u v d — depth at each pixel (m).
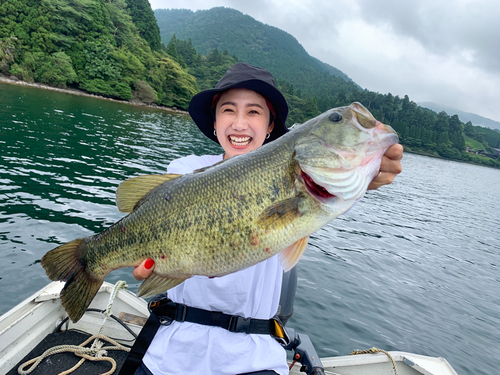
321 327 5.67
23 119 21.98
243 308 2.23
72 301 2.24
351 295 7.04
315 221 2.03
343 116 2.05
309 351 3.11
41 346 3.28
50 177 11.02
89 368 3.13
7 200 8.27
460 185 48.53
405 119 159.50
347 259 9.13
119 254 2.21
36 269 5.57
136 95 68.38
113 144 20.45
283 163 2.05
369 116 2.07
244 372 2.09
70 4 58.88
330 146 2.01
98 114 35.81
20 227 6.93
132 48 75.31
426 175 52.28
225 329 2.21
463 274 10.45
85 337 3.51
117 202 2.29
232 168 2.07
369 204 19.83
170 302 2.30
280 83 159.38
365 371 3.51
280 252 2.05
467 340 6.38
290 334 3.14
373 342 5.55
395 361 3.64
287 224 2.00
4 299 4.73
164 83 77.31
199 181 2.09
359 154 2.00
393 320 6.44
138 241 2.15
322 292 6.88
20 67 49.75
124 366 2.19
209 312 2.22
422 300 7.66
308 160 2.00
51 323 3.49
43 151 14.75
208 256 2.04
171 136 32.03
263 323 2.26
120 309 3.80
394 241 12.39
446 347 5.95
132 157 17.64
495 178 88.44
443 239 14.93
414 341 5.88
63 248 2.30
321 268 8.09
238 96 2.59
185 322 2.25
